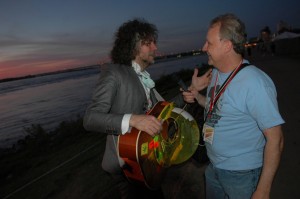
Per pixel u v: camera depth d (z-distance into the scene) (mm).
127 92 1910
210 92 1943
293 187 3047
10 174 6227
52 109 28641
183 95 2357
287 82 9484
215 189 2072
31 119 23875
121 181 2246
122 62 2023
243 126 1661
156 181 2092
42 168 5750
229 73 1730
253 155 1696
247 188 1727
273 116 1474
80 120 10641
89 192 3723
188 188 3371
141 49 2018
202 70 20781
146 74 2180
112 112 1952
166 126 2236
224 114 1709
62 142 8594
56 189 4145
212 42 1697
